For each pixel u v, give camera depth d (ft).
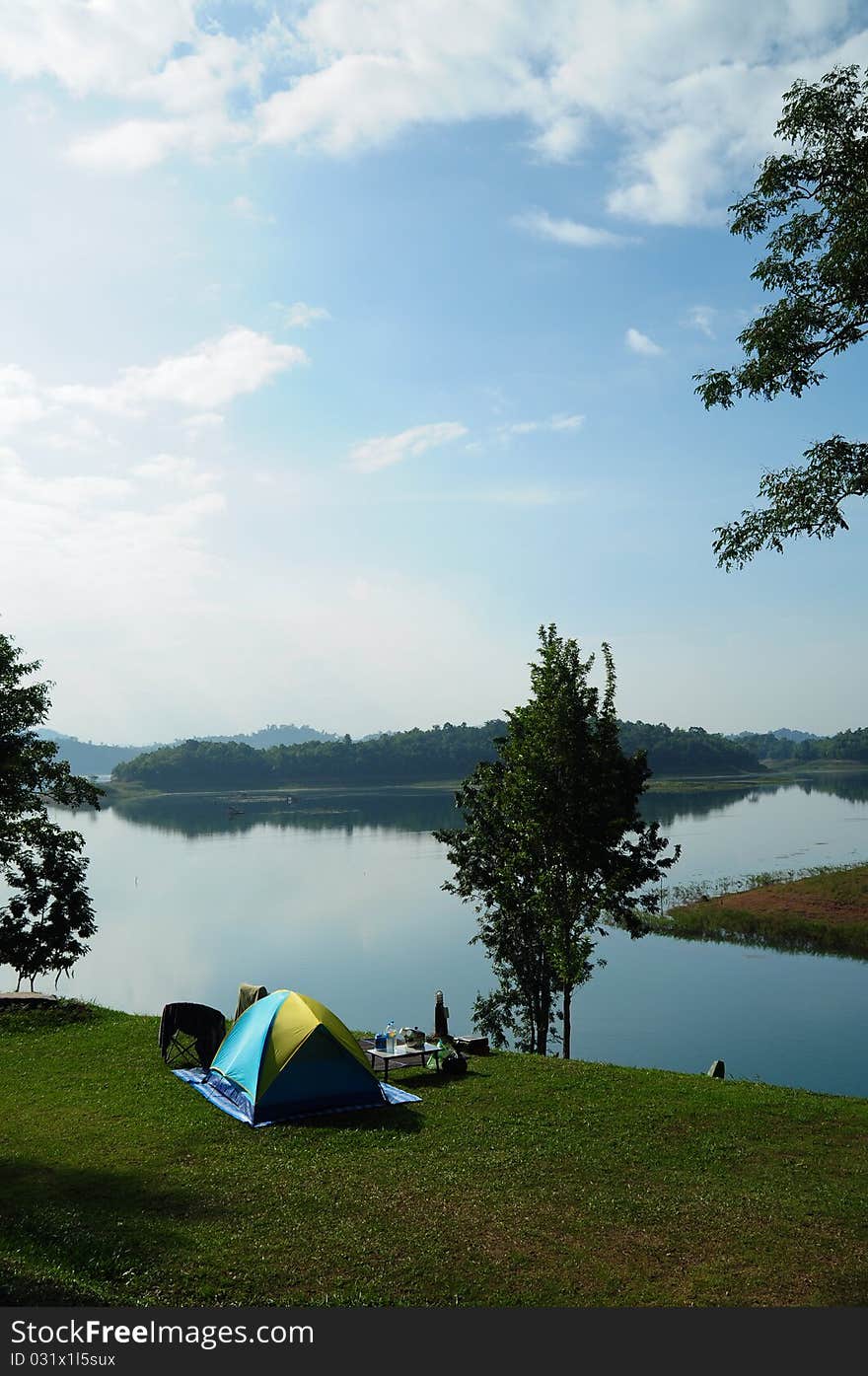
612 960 183.52
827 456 48.55
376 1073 60.13
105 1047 66.74
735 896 240.32
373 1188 40.04
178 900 275.18
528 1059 67.82
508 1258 33.45
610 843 86.94
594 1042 128.16
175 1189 39.50
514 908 97.35
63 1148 44.96
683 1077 64.03
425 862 353.72
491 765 100.83
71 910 84.99
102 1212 36.58
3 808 83.82
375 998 154.92
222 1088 54.60
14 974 178.91
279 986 165.07
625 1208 38.29
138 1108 51.96
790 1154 46.47
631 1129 49.80
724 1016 141.18
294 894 285.23
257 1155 44.27
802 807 593.01
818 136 47.75
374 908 256.93
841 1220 37.52
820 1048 123.95
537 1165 43.62
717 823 472.85
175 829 532.73
